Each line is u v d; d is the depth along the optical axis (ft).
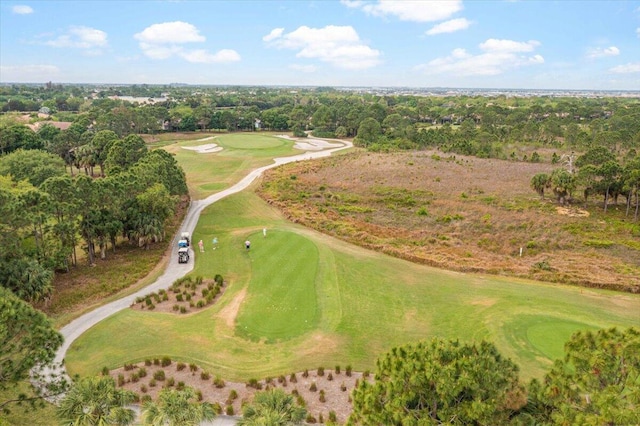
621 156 347.36
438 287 128.98
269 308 115.03
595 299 120.78
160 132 495.41
